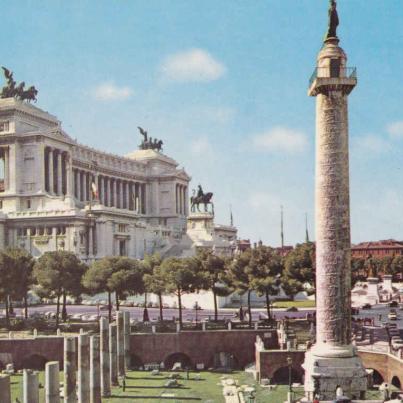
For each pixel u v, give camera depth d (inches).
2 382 2262.6
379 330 4210.1
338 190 2780.5
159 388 3730.3
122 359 4084.6
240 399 3351.4
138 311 5792.3
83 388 3154.5
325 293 2795.3
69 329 4712.1
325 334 2797.7
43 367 4387.3
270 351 3772.1
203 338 4419.3
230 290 4982.8
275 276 4761.3
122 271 4854.8
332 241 2780.5
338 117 2780.5
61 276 4872.0
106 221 7859.3
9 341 4333.2
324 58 2805.1
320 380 2731.3
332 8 2844.5
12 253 5098.4
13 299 5324.8
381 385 3048.7
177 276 4645.7
